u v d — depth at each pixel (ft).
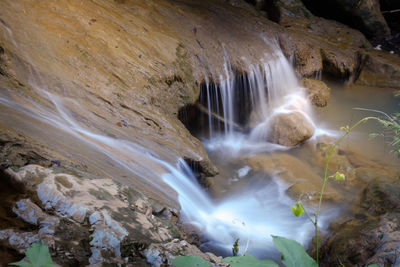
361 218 14.65
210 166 16.10
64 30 17.10
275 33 28.14
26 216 7.23
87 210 7.63
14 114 11.02
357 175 19.20
